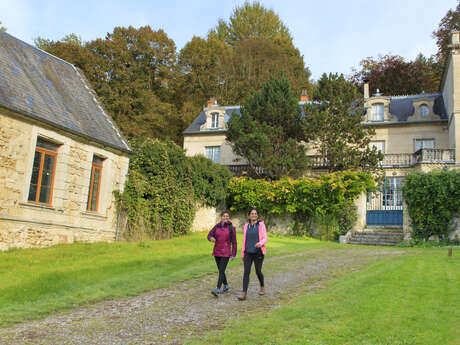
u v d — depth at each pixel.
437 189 16.64
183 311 5.69
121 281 7.59
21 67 12.16
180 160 16.66
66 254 10.16
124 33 31.50
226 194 20.80
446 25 28.92
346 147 20.88
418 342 3.98
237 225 21.44
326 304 5.63
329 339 4.19
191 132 28.92
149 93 30.42
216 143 28.30
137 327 4.91
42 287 6.79
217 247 6.89
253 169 22.36
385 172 22.23
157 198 15.25
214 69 37.31
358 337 4.22
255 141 20.62
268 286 7.53
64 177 11.91
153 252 11.34
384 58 35.22
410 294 6.06
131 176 14.89
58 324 5.05
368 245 17.22
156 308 5.87
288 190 19.59
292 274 8.84
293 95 22.38
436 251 13.47
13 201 10.24
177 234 16.28
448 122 23.00
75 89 14.70
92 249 11.23
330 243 17.38
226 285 7.02
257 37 40.53
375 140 24.58
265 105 21.92
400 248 15.50
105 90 28.17
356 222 19.20
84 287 7.08
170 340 4.39
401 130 24.17
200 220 19.08
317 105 21.83
